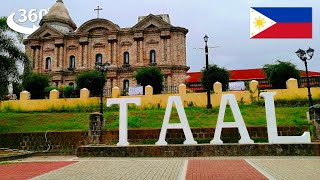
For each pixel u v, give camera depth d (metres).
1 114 27.86
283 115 22.05
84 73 36.75
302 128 18.30
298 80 30.61
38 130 22.19
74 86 40.75
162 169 10.99
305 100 25.56
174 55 44.50
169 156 15.37
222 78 33.66
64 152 18.70
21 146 20.81
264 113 22.97
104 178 9.30
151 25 46.16
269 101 15.55
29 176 9.94
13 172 10.92
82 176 9.71
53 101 30.39
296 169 10.47
